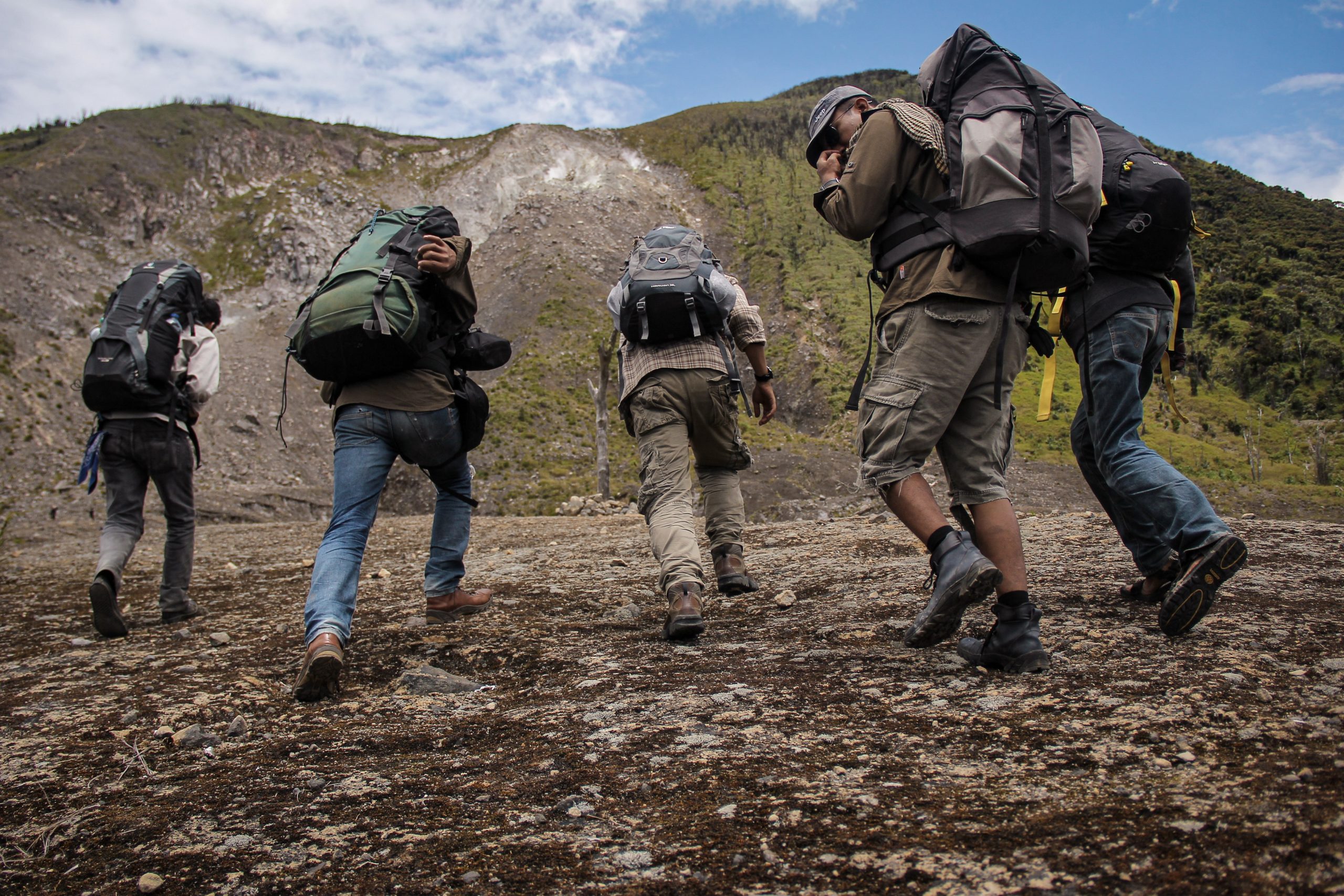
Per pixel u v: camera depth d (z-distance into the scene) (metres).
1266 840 1.11
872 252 2.34
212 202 82.56
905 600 3.27
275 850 1.46
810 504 24.44
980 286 2.10
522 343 63.09
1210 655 2.09
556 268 77.56
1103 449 2.59
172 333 4.16
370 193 90.62
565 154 103.00
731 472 3.80
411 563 6.71
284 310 71.44
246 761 1.98
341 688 2.67
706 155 107.50
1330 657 2.02
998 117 2.03
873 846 1.24
